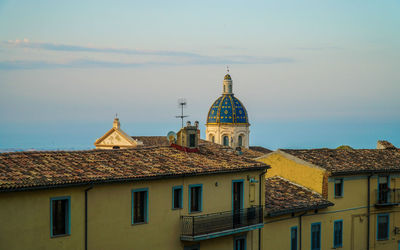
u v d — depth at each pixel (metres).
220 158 37.25
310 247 41.44
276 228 39.00
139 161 32.38
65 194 26.72
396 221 48.12
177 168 32.50
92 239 27.98
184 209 32.88
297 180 43.94
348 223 44.38
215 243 34.75
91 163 30.03
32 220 25.34
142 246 30.50
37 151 29.94
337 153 48.22
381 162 47.88
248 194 37.03
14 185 24.09
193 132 37.44
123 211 29.48
